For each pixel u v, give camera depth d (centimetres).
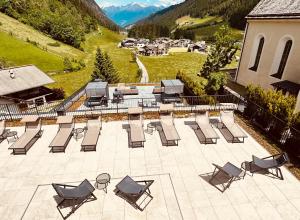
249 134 1167
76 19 13362
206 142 1081
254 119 1298
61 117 1121
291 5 1681
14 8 9400
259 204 722
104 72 3372
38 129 1113
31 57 5612
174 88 1573
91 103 1623
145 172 876
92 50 9756
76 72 5478
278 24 1745
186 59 6806
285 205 718
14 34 6650
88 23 14350
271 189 784
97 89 1543
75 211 691
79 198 685
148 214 681
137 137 1033
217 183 811
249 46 2144
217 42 1945
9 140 1102
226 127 1129
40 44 6975
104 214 681
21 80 2352
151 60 6688
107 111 1406
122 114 1367
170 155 983
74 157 969
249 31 2116
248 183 810
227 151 1016
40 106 1992
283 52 1784
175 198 743
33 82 2395
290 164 925
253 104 1295
